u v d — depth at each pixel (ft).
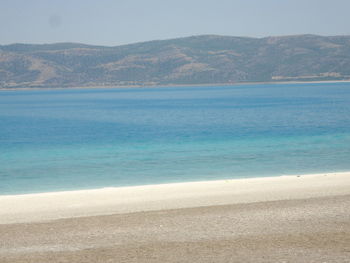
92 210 68.69
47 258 44.39
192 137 203.72
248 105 483.92
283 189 83.51
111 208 69.82
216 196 77.92
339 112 335.06
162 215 62.49
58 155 155.74
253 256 43.55
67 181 109.70
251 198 74.79
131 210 67.77
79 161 140.56
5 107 579.07
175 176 112.68
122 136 215.92
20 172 122.52
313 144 166.20
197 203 71.87
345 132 204.13
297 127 233.96
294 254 43.78
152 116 360.89
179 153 153.69
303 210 62.69
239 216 60.13
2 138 217.56
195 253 44.96
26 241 50.80
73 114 414.21
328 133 201.77
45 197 82.38
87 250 46.83
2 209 71.20
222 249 46.03
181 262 42.47
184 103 579.07
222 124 268.21
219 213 62.44
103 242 49.75
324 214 59.98
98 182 107.65
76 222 59.77
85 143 191.42
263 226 54.60
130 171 121.08
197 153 152.35
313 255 43.37
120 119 336.90
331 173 108.06
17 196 84.17
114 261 43.16
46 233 54.19
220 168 122.62
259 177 108.27
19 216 65.46
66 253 45.91
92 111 455.22
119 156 149.69
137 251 46.14
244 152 151.53
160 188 89.56
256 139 188.03
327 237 49.32
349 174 102.68
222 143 178.40
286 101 540.11
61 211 68.49
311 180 94.84
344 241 47.70
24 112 461.78
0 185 105.81
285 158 136.56
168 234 52.29
